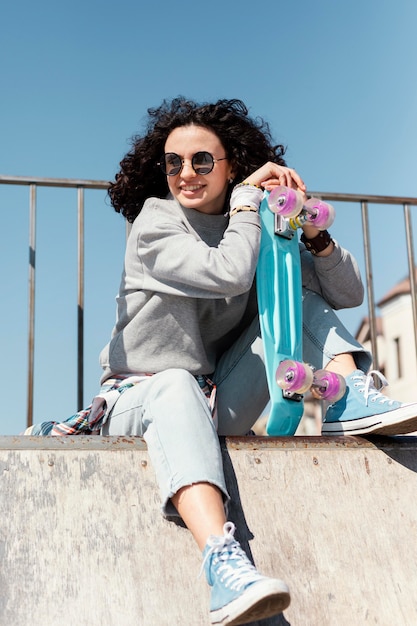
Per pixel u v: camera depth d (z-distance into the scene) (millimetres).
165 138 2469
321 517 2088
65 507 1946
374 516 2133
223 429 2383
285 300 2287
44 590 1800
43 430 2328
